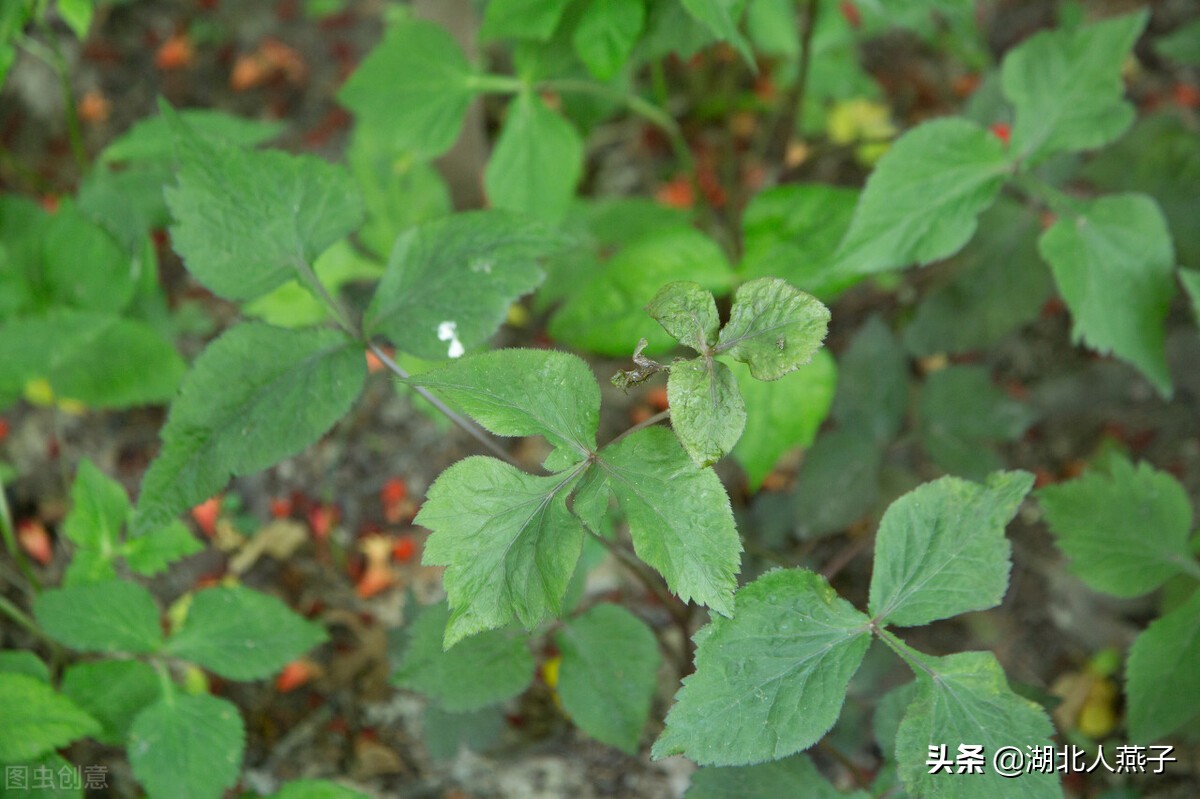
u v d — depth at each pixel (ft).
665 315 2.28
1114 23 2.75
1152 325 2.76
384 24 4.58
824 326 2.24
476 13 3.66
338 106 4.34
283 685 3.21
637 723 2.66
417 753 3.14
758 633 2.35
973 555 2.39
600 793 3.08
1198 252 3.17
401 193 3.39
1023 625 3.27
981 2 4.53
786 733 2.33
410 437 3.53
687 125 4.28
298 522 3.43
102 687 2.74
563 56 3.05
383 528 3.43
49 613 2.72
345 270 3.35
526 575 2.30
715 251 2.89
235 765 2.67
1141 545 2.69
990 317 3.14
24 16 2.93
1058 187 3.20
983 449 3.15
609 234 3.44
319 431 2.49
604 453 2.33
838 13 3.53
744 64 3.51
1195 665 2.63
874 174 2.73
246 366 2.50
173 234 2.52
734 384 2.26
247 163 2.56
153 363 3.17
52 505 3.41
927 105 4.36
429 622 2.68
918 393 3.24
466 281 2.54
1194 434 3.42
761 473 2.88
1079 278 2.75
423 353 2.53
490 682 2.67
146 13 4.56
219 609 2.77
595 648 2.68
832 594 2.38
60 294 3.13
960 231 2.73
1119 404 3.48
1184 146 3.20
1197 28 3.44
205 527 3.40
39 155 4.18
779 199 2.87
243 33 4.56
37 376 3.04
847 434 3.19
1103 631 3.22
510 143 3.08
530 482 2.32
